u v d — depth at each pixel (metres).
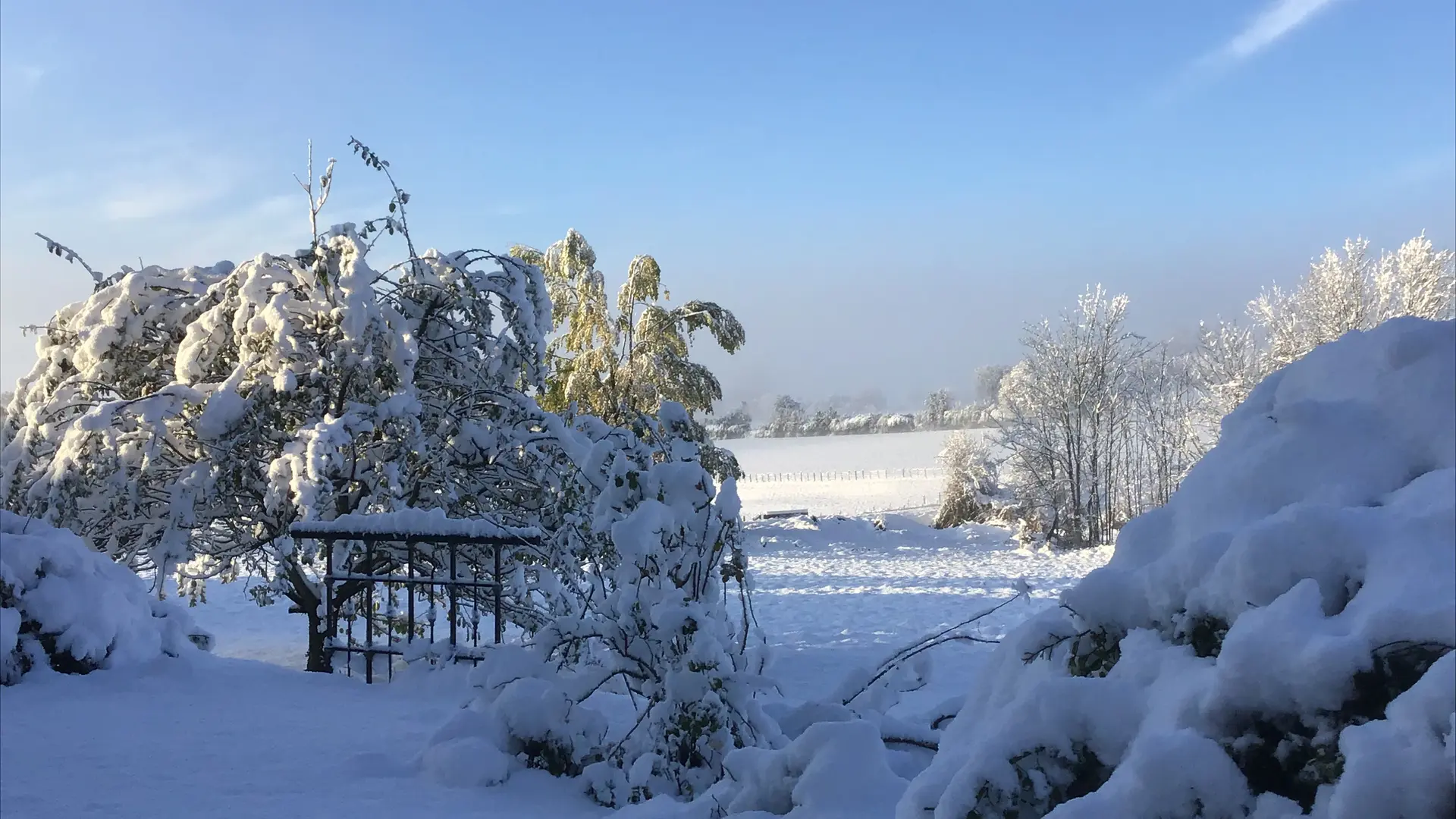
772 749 3.67
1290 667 1.81
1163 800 1.90
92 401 7.23
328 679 5.66
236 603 13.30
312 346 7.09
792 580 19.67
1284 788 1.86
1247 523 2.29
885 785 3.03
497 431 7.63
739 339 24.41
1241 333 33.22
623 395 23.53
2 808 3.47
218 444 6.71
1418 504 1.98
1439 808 1.56
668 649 4.02
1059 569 23.00
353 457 6.99
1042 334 35.47
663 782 3.76
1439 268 29.09
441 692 5.23
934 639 4.50
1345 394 2.38
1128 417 36.19
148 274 7.71
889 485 53.75
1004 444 35.75
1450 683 1.58
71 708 4.85
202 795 3.63
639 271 24.16
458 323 7.97
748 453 78.31
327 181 7.46
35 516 6.77
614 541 4.12
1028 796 2.19
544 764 4.04
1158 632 2.33
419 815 3.46
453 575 5.69
